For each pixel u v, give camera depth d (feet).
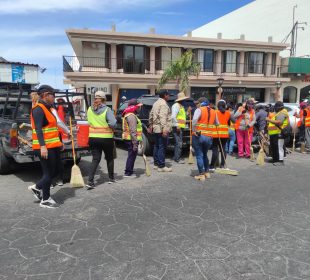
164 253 11.69
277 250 12.02
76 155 21.31
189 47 83.76
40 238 12.81
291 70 93.76
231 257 11.46
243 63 89.92
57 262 11.06
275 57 93.86
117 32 75.41
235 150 34.45
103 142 19.34
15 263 10.98
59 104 24.44
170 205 16.71
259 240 12.81
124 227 13.89
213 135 23.22
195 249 12.00
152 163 27.35
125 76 76.43
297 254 11.75
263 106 31.86
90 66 76.79
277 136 27.17
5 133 21.42
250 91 92.53
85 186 19.93
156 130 23.70
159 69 82.23
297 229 13.92
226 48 87.04
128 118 21.58
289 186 20.54
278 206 16.78
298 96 97.45
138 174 23.39
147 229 13.71
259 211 16.02
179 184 20.70
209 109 21.43
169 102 31.35
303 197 18.34
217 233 13.39
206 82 85.15
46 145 15.57
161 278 10.15
